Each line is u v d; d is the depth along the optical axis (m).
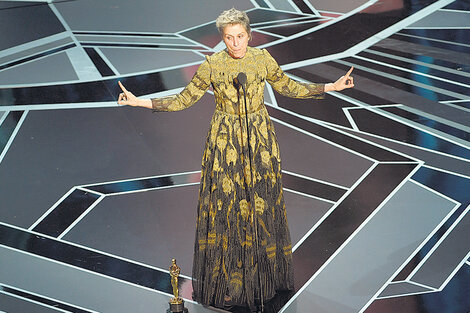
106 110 22.11
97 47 26.53
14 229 16.77
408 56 24.39
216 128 12.82
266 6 29.17
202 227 13.33
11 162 19.67
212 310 13.59
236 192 12.97
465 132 19.88
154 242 16.06
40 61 25.64
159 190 18.08
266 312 13.51
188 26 27.91
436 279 14.29
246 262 13.28
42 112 22.14
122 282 14.72
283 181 18.09
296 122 20.80
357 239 15.71
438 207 16.61
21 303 14.14
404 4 28.25
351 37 25.97
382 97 21.97
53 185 18.59
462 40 25.25
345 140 19.77
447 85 22.42
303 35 26.28
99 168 19.27
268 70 12.60
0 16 29.36
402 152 19.06
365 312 13.48
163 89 23.17
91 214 17.23
